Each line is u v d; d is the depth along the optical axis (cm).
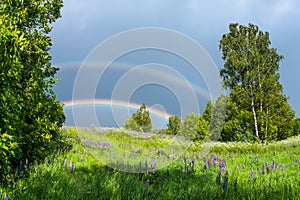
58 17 906
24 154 726
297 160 999
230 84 3147
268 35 3272
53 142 924
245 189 595
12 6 754
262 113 2969
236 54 3181
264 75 3159
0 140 577
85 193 532
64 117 902
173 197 543
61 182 548
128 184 580
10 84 650
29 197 486
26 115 766
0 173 588
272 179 688
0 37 602
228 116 2928
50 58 878
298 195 565
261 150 1434
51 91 863
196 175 710
